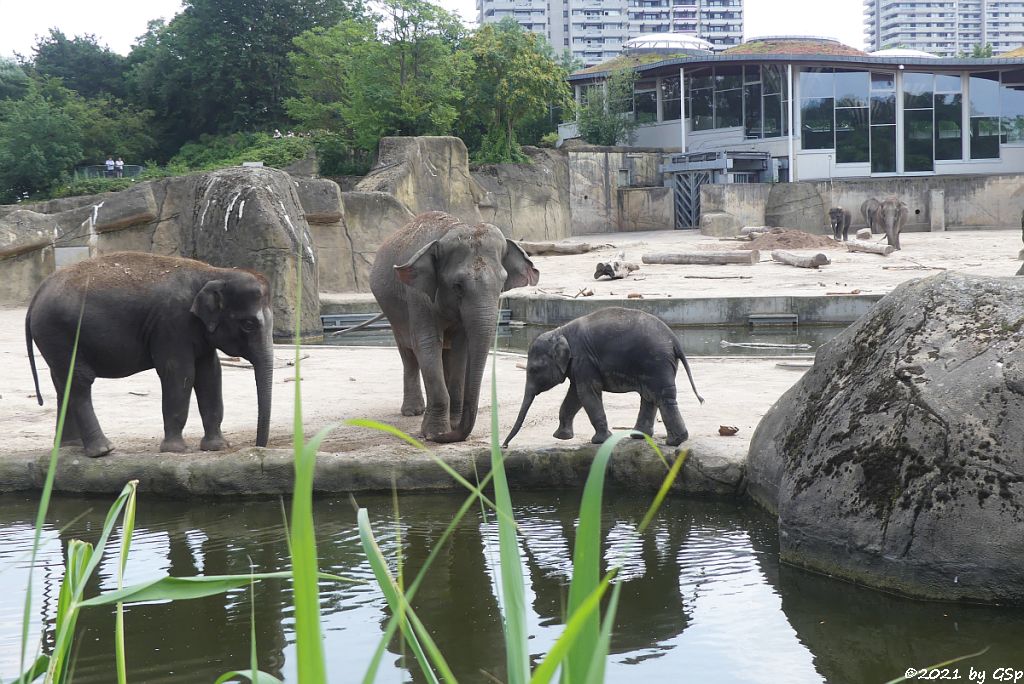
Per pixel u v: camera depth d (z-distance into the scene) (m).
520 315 21.94
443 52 40.34
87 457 8.05
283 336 18.81
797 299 19.69
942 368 5.62
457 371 8.67
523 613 1.28
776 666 4.56
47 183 50.09
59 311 7.82
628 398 10.38
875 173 49.16
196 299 7.80
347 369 13.50
